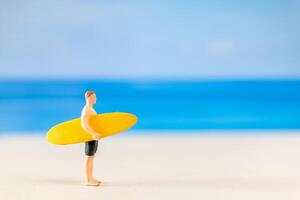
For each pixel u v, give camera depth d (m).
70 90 24.45
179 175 9.99
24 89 23.94
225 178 9.69
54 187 8.96
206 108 20.75
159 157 12.06
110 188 8.86
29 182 9.40
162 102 22.52
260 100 22.22
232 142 14.30
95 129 9.20
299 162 11.34
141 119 19.06
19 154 12.66
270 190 8.72
